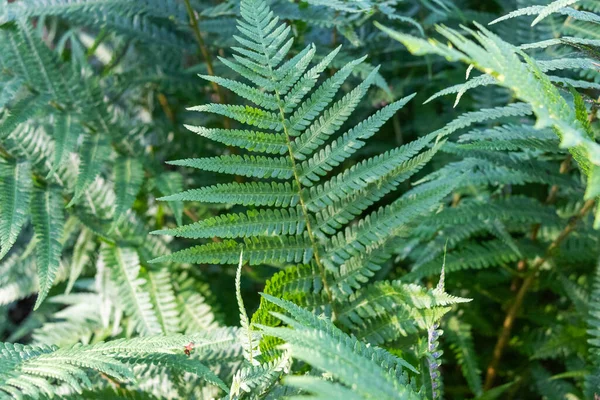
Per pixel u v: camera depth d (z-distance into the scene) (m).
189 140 1.73
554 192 1.50
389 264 1.61
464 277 1.55
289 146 1.23
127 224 1.56
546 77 1.04
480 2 1.86
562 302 1.58
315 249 1.25
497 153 1.36
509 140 1.27
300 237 1.25
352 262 1.26
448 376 1.60
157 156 1.73
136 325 1.50
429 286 1.57
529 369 1.51
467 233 1.45
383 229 1.23
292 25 1.58
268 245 1.24
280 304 1.11
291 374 1.18
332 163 1.23
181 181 1.54
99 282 1.55
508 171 1.38
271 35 1.24
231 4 1.58
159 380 1.32
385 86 1.48
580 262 1.48
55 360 1.12
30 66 1.52
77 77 1.55
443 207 1.48
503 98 1.63
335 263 1.32
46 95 1.51
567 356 1.44
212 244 1.21
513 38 1.62
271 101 1.22
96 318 1.63
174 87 1.69
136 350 1.14
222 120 1.70
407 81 1.70
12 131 1.45
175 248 1.62
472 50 0.97
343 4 1.42
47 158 1.52
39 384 1.07
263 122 1.22
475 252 1.44
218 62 1.68
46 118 1.64
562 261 1.48
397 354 1.23
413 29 1.68
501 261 1.46
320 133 1.23
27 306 2.18
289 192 1.23
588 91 1.51
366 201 1.23
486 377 1.56
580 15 1.17
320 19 1.51
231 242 1.22
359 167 1.22
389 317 1.23
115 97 1.81
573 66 1.18
